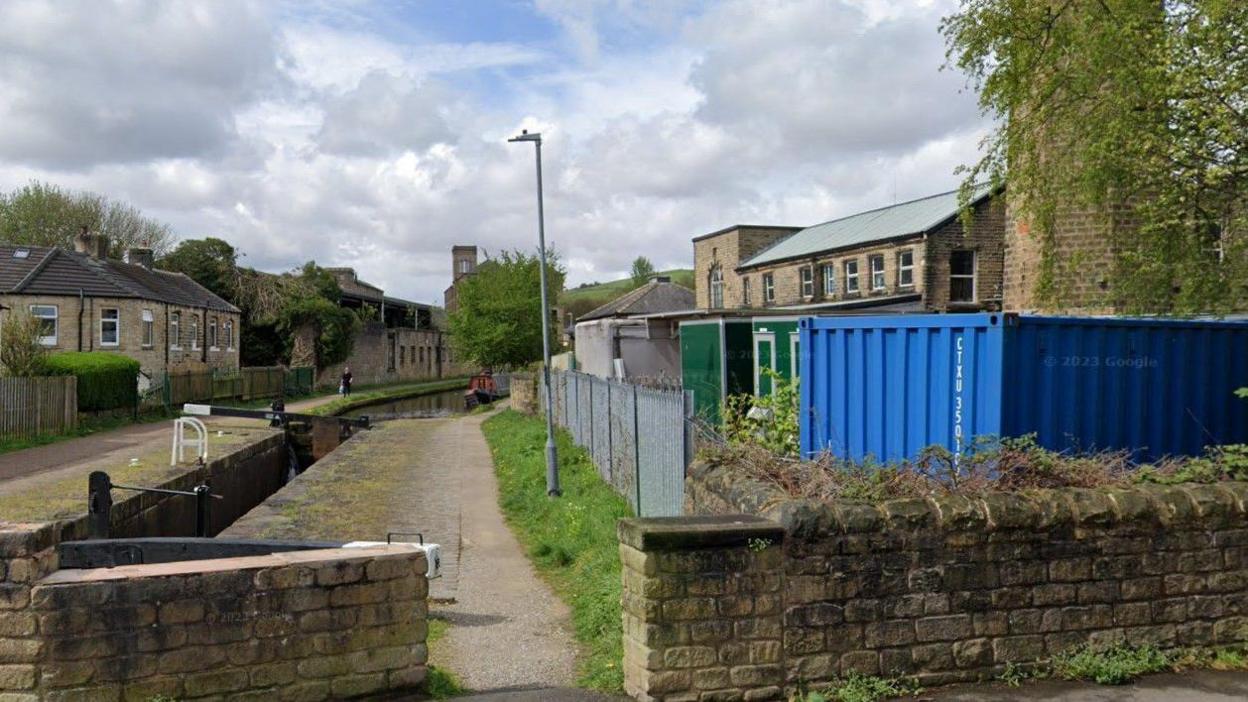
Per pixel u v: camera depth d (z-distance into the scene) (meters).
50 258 34.38
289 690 5.18
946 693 5.36
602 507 12.48
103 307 33.81
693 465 8.10
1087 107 11.01
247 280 51.97
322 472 18.14
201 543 5.93
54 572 4.98
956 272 28.89
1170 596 5.82
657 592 5.11
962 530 5.47
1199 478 6.21
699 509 7.68
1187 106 9.38
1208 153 9.63
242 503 19.94
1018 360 7.03
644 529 5.12
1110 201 11.09
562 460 17.78
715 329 13.88
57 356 26.98
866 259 31.34
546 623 7.68
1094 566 5.68
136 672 4.90
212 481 17.31
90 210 54.56
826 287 34.53
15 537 4.80
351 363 56.81
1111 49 10.25
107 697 4.86
